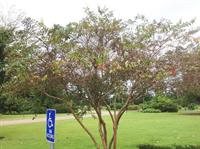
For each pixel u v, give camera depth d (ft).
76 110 29.22
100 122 29.22
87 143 55.36
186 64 26.78
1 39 56.59
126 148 51.11
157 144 54.34
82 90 28.07
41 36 32.42
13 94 28.81
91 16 28.02
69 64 26.37
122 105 30.14
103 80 26.94
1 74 54.75
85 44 27.32
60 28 27.37
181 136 64.80
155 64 25.91
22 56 27.58
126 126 87.30
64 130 76.79
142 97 28.73
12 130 80.23
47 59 27.12
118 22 27.78
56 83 27.30
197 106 192.95
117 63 25.26
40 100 29.81
